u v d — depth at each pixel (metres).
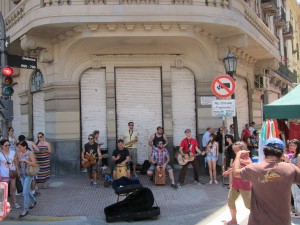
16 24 12.57
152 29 11.36
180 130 12.84
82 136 12.48
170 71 12.70
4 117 9.30
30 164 7.91
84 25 11.25
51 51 12.41
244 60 16.16
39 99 14.05
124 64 12.52
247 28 12.75
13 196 8.49
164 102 12.62
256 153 12.90
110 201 8.84
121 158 10.27
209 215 7.69
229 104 9.57
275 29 24.05
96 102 12.59
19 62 9.90
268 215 3.69
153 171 10.68
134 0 11.14
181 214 7.80
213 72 12.88
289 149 7.80
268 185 3.69
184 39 11.91
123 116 12.61
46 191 9.92
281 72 23.52
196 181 10.63
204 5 11.40
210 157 10.72
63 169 12.21
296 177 3.73
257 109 18.08
